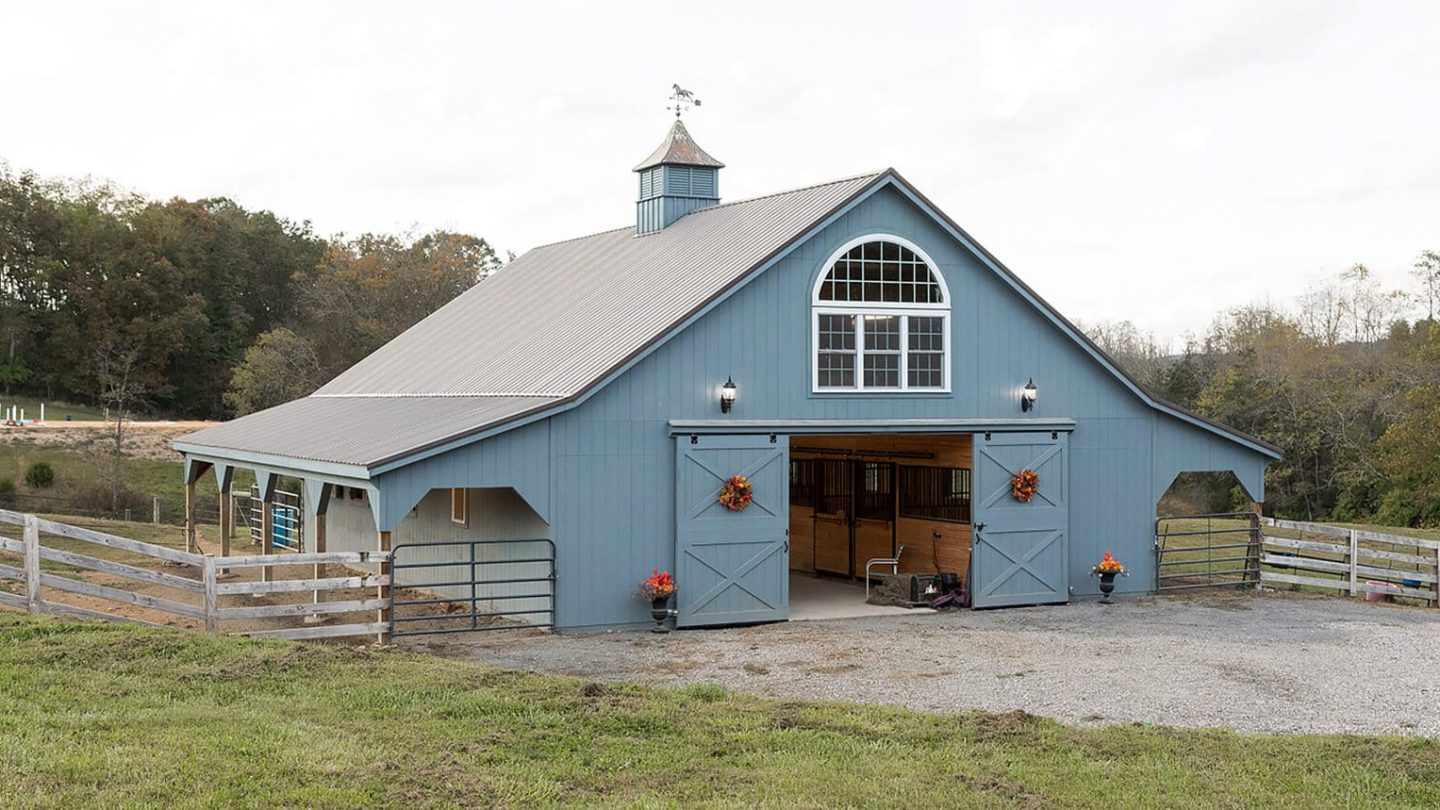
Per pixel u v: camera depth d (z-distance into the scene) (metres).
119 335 64.00
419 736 9.62
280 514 27.94
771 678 13.55
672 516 17.44
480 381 20.56
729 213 21.84
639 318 18.59
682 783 8.78
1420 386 38.75
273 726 9.63
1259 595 20.89
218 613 14.57
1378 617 18.33
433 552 20.98
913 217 19.28
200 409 68.62
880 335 19.02
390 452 15.80
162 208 70.50
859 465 22.59
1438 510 37.19
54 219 66.44
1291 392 43.28
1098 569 20.16
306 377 51.19
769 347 18.20
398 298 59.75
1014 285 19.83
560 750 9.48
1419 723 11.62
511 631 16.89
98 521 30.27
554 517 16.66
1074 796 8.76
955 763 9.45
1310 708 12.19
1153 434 21.14
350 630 15.33
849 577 22.77
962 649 15.40
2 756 8.54
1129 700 12.48
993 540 19.41
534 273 26.45
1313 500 42.91
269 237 75.12
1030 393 19.94
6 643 12.21
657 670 14.01
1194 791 8.95
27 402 62.38
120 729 9.35
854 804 8.45
